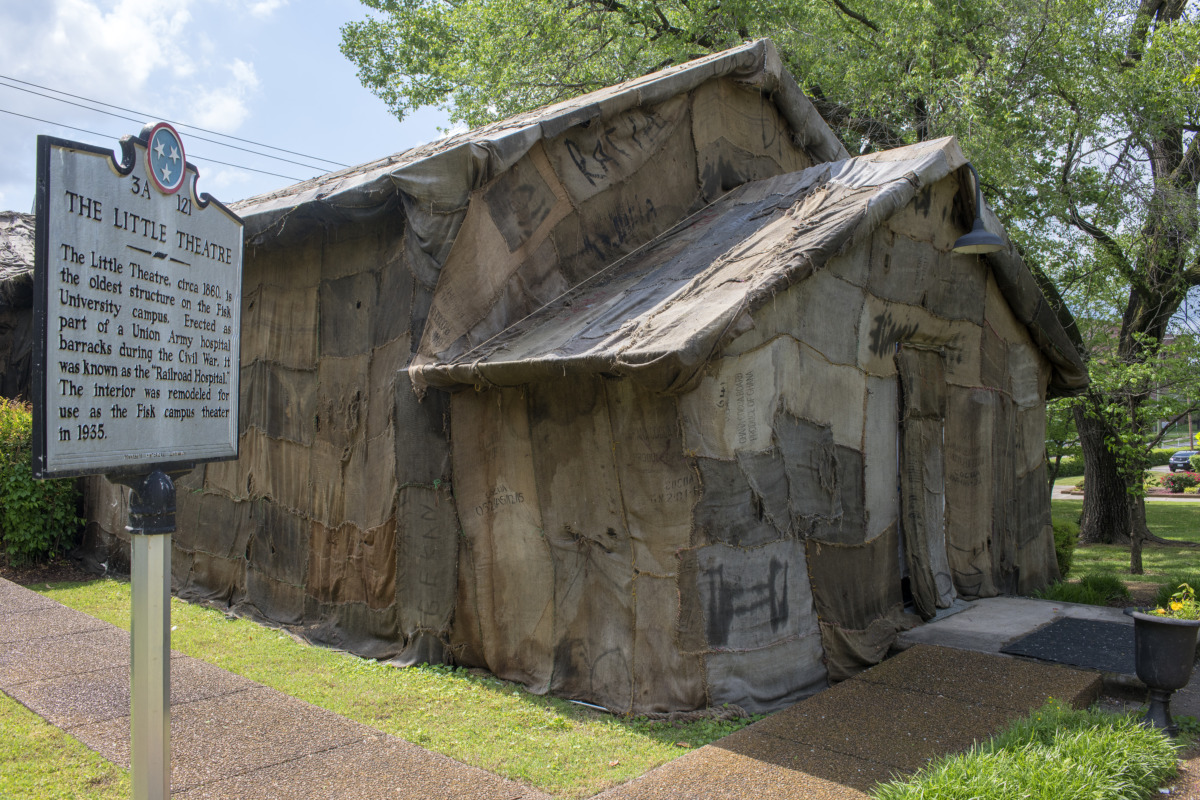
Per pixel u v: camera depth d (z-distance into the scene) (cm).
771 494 625
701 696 570
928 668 646
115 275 335
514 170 732
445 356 682
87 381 321
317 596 799
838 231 657
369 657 720
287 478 844
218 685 607
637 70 1695
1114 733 482
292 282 851
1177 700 614
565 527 636
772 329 634
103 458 327
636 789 447
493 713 588
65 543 1080
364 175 777
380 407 743
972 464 909
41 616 760
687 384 559
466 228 694
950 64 1402
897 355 803
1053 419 1669
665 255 784
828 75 1523
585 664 618
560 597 637
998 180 1355
